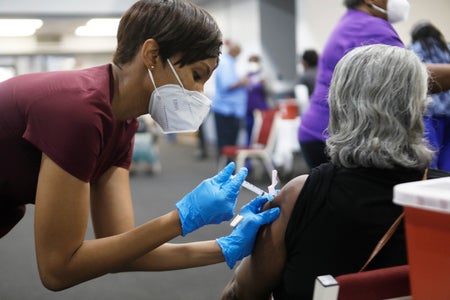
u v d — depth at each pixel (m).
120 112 1.12
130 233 1.07
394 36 1.81
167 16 1.03
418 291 0.67
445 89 1.62
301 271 0.99
